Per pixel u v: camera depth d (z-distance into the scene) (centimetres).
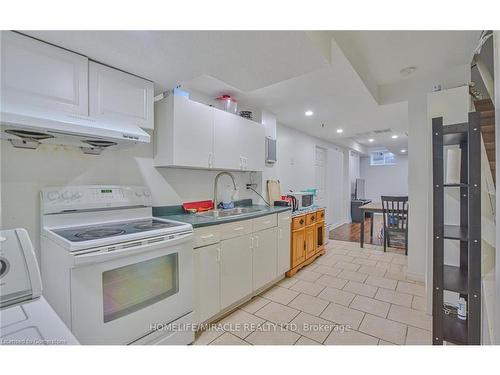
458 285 123
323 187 594
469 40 204
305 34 131
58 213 155
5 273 83
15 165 145
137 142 158
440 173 120
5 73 121
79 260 116
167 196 231
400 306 225
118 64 161
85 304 120
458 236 122
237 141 266
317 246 370
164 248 153
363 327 192
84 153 175
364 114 359
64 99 141
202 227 187
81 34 128
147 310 144
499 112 68
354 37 201
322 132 493
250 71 174
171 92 209
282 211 285
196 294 183
